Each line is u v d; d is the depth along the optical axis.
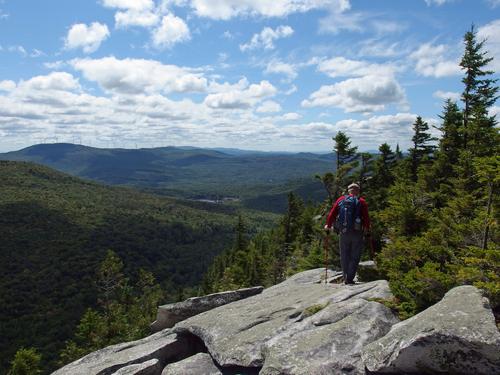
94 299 109.00
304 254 44.28
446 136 25.75
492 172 8.76
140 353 9.70
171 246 189.12
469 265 7.96
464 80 25.83
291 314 9.10
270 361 7.16
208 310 12.10
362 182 31.03
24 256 133.25
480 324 5.73
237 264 70.62
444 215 11.77
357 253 10.95
